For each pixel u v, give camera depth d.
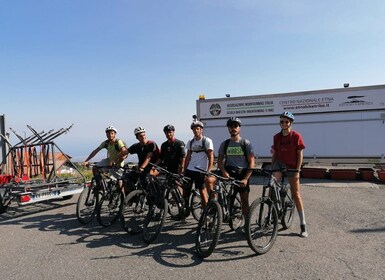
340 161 12.03
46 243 5.09
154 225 5.07
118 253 4.58
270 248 4.59
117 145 6.81
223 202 4.80
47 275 3.92
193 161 5.63
